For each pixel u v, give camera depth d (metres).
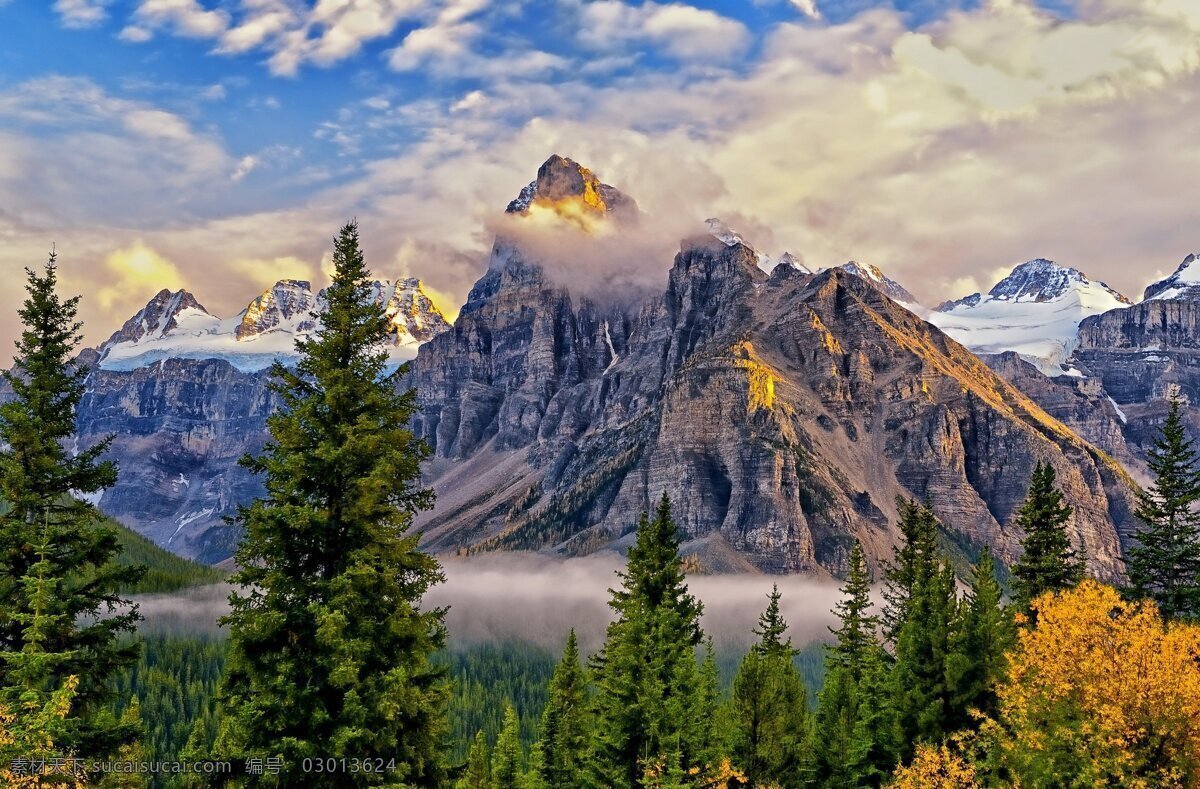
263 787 30.39
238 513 32.38
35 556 36.09
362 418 32.59
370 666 32.03
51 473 36.47
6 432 36.03
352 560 31.97
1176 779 40.50
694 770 53.22
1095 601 45.16
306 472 32.19
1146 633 43.12
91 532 36.56
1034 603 48.00
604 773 55.12
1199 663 43.09
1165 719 40.97
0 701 33.00
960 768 47.16
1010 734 47.47
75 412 37.53
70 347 37.59
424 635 32.75
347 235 34.78
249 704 30.64
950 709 55.62
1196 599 57.94
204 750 31.02
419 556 33.31
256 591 32.31
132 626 37.09
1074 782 41.44
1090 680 42.78
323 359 33.41
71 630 35.84
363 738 30.86
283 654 31.70
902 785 47.72
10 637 36.03
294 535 32.06
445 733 33.22
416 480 34.12
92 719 36.38
